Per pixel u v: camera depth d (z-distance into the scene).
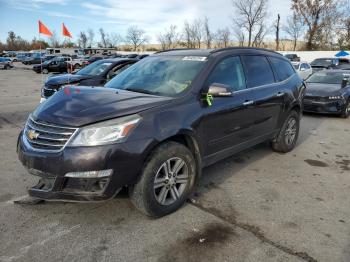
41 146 3.15
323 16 44.50
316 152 6.12
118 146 3.02
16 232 3.19
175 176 3.56
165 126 3.34
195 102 3.74
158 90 3.94
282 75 5.67
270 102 5.06
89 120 3.03
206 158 4.01
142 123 3.19
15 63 55.81
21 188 4.17
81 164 2.95
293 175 4.88
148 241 3.11
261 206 3.85
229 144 4.36
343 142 6.96
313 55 37.91
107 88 4.09
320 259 2.89
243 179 4.66
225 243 3.10
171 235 3.21
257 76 4.96
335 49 45.03
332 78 11.25
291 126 5.91
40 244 3.02
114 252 2.94
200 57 4.29
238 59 4.67
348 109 10.05
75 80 8.62
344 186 4.52
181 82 3.94
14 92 15.21
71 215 3.53
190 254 2.93
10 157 5.34
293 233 3.29
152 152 3.29
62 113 3.20
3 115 9.05
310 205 3.90
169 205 3.53
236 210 3.73
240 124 4.46
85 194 3.04
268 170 5.05
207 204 3.86
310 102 9.92
